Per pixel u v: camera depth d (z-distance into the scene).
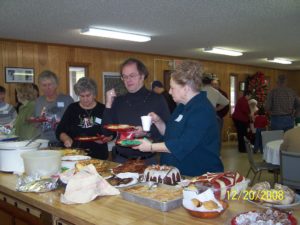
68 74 6.01
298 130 2.99
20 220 1.63
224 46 6.43
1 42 5.18
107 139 2.29
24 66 5.44
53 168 1.76
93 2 3.30
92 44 5.94
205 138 1.66
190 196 1.25
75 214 1.28
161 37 5.34
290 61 9.33
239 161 6.20
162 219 1.21
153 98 2.21
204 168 1.70
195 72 1.68
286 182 2.87
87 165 1.65
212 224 1.16
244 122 7.14
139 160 1.94
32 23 4.18
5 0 3.19
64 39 5.35
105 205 1.37
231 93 9.74
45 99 3.06
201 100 1.67
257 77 9.72
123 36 5.04
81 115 2.64
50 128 2.92
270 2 3.40
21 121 2.98
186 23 4.34
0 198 1.79
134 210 1.31
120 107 2.26
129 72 2.13
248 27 4.63
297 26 4.59
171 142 1.60
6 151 1.95
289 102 5.30
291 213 1.21
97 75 6.46
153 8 3.56
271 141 4.06
